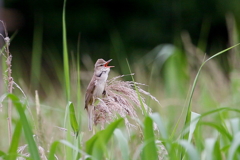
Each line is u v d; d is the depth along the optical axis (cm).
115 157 657
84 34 2725
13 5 2759
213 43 2764
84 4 2720
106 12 2716
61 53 2673
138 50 2641
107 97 491
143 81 1315
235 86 1069
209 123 499
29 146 452
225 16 2533
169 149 452
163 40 2681
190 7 2648
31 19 2788
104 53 2691
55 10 2733
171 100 1039
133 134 574
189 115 489
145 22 2689
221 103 1068
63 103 1225
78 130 489
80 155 490
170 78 1220
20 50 2759
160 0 2648
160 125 427
